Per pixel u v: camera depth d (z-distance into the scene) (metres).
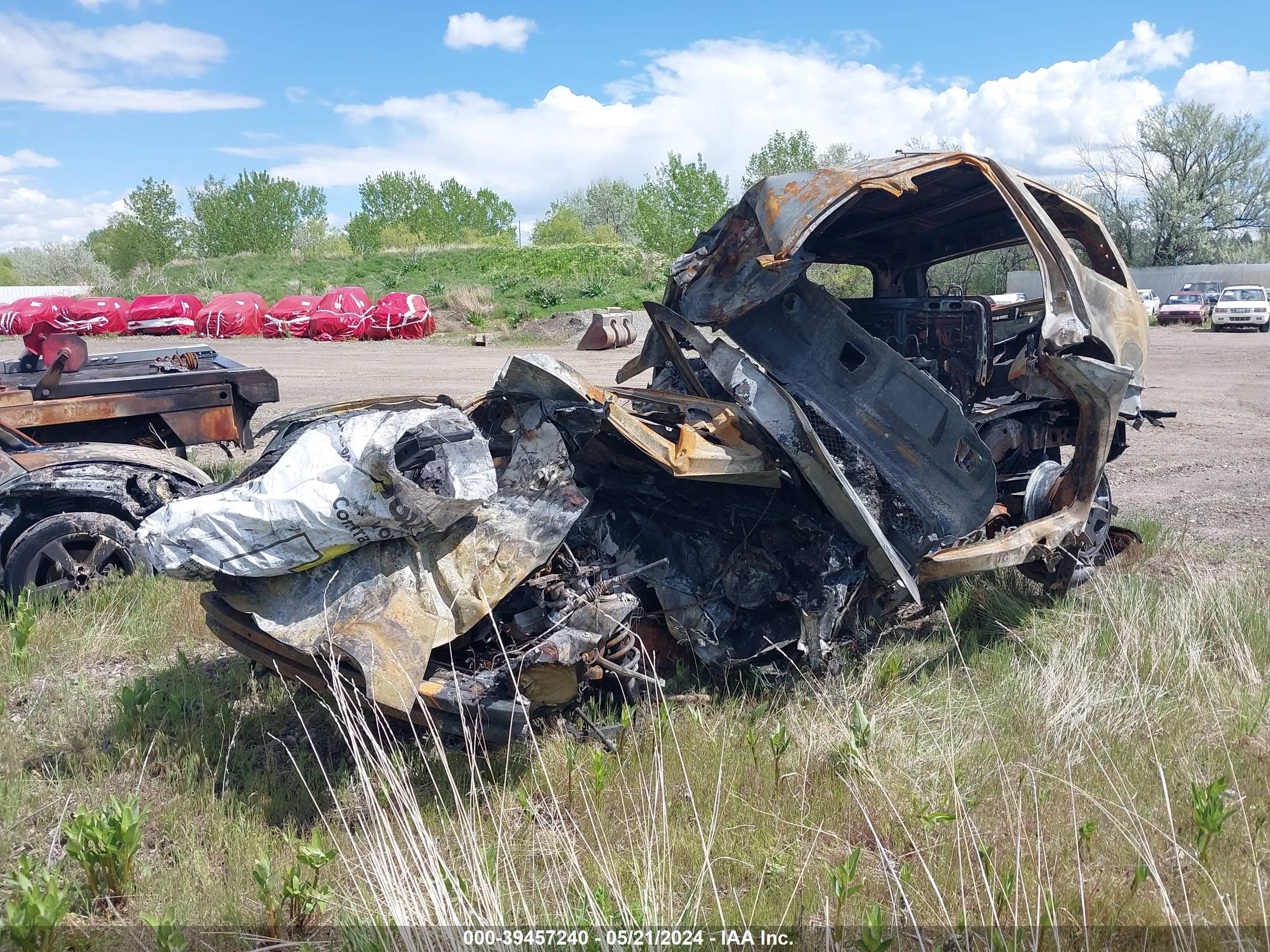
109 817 3.07
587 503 3.80
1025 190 5.23
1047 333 4.91
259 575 3.35
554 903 2.96
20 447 5.93
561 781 3.68
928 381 4.69
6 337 26.34
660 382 5.70
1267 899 2.94
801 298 4.95
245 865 3.18
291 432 4.25
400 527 3.38
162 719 4.14
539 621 3.67
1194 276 38.69
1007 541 4.88
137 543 3.45
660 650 4.70
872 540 4.26
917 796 3.44
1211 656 4.74
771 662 4.44
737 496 4.66
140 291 39.38
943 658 4.89
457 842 3.22
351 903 2.91
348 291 27.69
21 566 5.34
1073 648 4.66
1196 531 7.25
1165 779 3.38
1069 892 2.97
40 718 4.30
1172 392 15.45
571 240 69.19
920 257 6.67
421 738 3.91
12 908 2.61
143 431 7.36
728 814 3.45
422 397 4.67
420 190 68.25
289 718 4.26
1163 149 41.81
